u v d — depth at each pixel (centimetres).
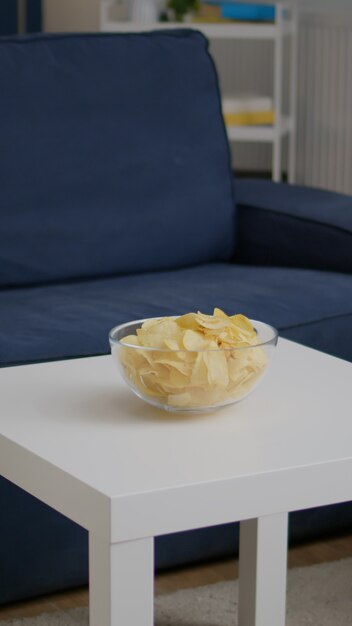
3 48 237
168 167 252
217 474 124
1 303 218
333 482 129
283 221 258
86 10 521
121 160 245
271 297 219
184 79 258
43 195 235
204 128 260
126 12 466
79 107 241
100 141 243
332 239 249
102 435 137
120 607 121
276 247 260
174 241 252
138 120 249
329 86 473
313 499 129
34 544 181
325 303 219
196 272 249
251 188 276
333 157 478
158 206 249
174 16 451
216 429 139
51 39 244
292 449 132
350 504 208
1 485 177
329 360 168
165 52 257
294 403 148
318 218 252
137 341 144
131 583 121
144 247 247
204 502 123
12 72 235
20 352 185
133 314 205
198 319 142
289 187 276
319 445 133
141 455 130
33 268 234
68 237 238
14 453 135
